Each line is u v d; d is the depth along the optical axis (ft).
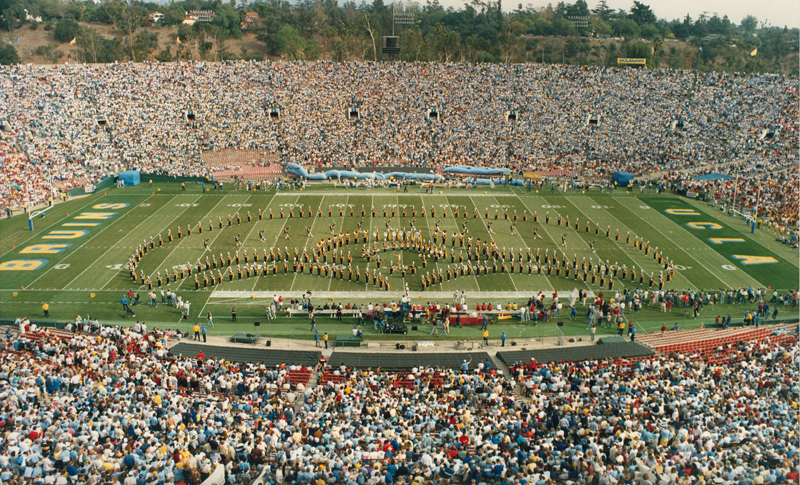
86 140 314.14
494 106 372.38
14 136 298.35
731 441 90.63
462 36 655.76
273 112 330.54
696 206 274.57
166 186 298.15
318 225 241.76
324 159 325.21
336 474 80.53
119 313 172.24
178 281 192.13
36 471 81.97
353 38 587.27
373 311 168.55
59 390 110.11
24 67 363.56
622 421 95.96
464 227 236.84
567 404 103.60
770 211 258.37
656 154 331.77
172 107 352.90
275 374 125.90
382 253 213.25
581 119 362.12
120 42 606.14
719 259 214.48
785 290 191.11
